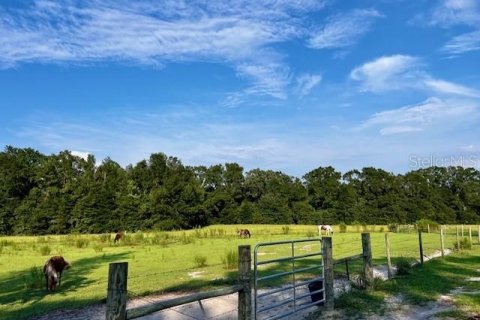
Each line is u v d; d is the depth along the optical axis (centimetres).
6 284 1494
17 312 1044
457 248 2377
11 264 2108
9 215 7925
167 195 8450
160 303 579
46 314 1002
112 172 9538
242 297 733
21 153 9944
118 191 8712
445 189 10306
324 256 985
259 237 4369
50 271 1365
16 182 8400
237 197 10556
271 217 9612
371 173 10000
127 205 8175
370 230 5556
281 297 1129
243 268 736
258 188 10562
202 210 8825
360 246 2684
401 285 1221
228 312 986
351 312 946
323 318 905
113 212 8069
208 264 1911
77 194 8088
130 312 533
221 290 683
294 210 9688
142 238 3797
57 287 1420
